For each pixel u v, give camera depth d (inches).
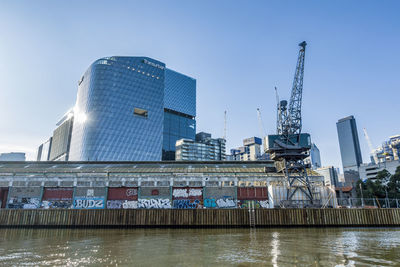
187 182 2518.5
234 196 2481.5
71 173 2719.0
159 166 3065.9
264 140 2770.7
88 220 2052.2
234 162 3161.9
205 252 1050.7
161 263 877.2
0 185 2503.7
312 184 2519.7
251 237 1487.5
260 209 2062.0
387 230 1849.2
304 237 1480.1
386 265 853.2
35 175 2571.4
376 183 4271.7
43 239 1454.2
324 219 2046.0
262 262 886.4
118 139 7701.8
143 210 2068.2
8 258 961.5
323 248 1128.8
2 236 1593.3
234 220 2027.6
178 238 1457.9
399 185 4106.8
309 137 2655.0
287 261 897.5
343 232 1727.4
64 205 2459.4
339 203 2642.7
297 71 2906.0
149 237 1508.4
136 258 950.4
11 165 3152.1
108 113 7755.9
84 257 971.3
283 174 2613.2
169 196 2479.1
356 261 900.6
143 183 2508.6
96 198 2471.7
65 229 1980.8
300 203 2340.1
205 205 2459.4
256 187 2517.2
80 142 7613.2
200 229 1939.0
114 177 2519.7
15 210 2090.3
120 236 1561.3
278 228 1988.2
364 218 2054.6
